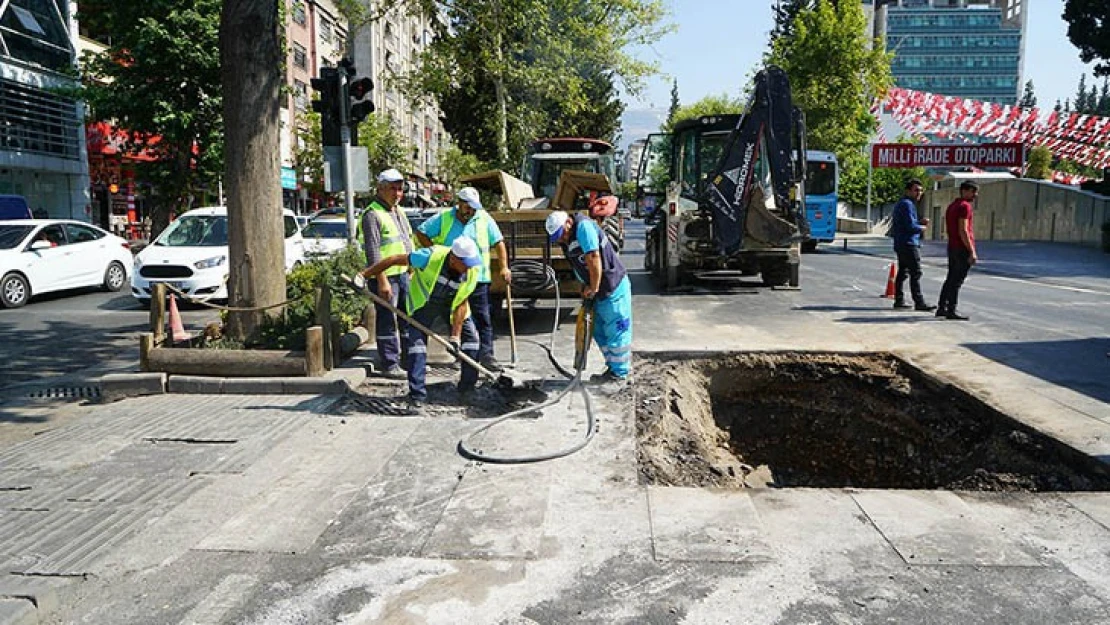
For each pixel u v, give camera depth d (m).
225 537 3.84
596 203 6.81
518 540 3.77
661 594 3.26
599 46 24.98
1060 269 17.95
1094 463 4.75
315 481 4.57
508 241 9.56
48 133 23.86
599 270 6.39
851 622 3.03
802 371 7.94
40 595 3.19
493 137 30.91
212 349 6.93
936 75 137.75
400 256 6.32
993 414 5.97
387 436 5.40
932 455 6.70
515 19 22.73
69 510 4.19
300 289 8.70
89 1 20.61
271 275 7.52
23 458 5.05
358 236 12.81
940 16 136.75
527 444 5.19
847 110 37.25
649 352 8.02
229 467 4.82
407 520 4.02
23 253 13.42
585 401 5.97
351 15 20.73
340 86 9.32
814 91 36.81
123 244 16.22
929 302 12.00
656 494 4.36
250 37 7.26
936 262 19.97
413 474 4.67
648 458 5.59
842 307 11.48
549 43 23.78
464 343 6.48
